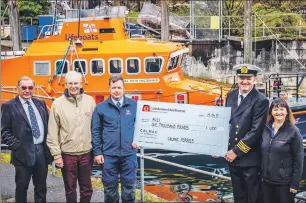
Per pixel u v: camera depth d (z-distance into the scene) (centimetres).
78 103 586
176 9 2628
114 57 1176
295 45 2080
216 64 2119
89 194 604
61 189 727
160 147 618
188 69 2142
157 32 2312
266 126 554
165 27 1798
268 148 546
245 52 1814
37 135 591
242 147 554
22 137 581
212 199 807
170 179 952
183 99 1168
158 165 1039
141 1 2805
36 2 2612
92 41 1227
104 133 581
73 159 586
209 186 897
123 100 585
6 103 585
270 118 553
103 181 585
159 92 1171
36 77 1223
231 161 568
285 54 2083
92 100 601
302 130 1070
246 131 562
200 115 602
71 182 589
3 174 802
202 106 600
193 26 2259
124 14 1317
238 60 2098
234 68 577
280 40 2086
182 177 964
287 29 2416
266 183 556
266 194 559
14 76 1232
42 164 598
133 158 593
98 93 1181
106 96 1179
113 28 1234
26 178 592
